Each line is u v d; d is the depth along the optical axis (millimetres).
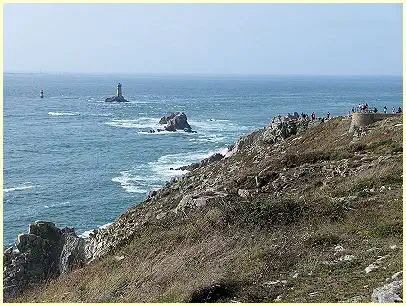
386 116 40094
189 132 108125
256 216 21422
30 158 78250
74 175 67000
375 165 26797
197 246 20391
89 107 169250
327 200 22219
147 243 24000
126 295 18359
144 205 36938
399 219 17844
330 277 14359
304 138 44031
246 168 39188
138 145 90375
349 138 37625
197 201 27891
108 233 31312
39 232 33094
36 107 164750
